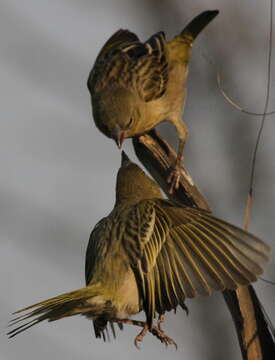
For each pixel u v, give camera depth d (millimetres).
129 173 9422
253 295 9031
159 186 10258
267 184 13961
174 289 7902
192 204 9805
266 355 9016
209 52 14625
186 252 7969
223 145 14234
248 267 7512
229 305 9086
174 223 8211
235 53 14664
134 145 10383
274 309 12719
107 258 8547
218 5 14688
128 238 8516
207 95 14555
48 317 7812
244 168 14109
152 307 8148
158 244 8203
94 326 8680
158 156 10180
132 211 8695
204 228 7969
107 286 8469
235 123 14367
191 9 15352
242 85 14648
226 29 14625
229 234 7746
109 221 8812
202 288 7691
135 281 8445
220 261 7699
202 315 13609
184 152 14250
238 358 13500
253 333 8992
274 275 12852
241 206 13781
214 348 13500
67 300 8094
